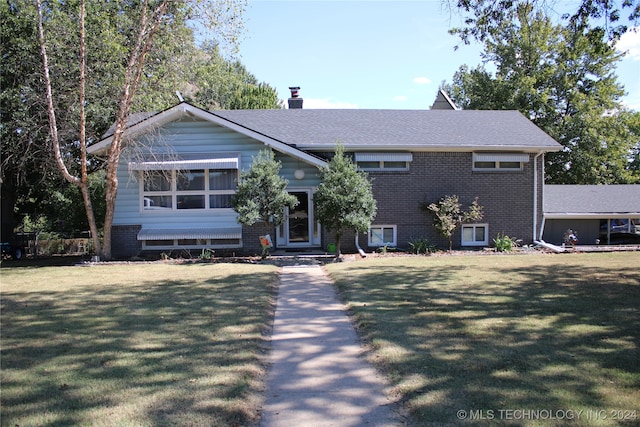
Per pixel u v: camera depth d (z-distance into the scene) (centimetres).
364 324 686
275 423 399
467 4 1287
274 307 841
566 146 3050
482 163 1750
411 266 1295
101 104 1858
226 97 3588
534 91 2942
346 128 1808
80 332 654
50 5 1781
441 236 1716
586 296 870
